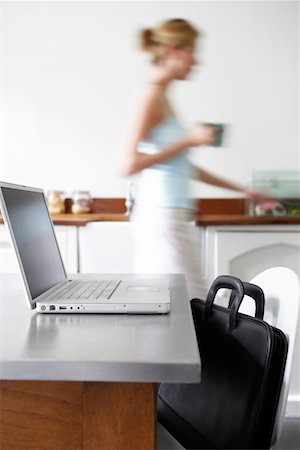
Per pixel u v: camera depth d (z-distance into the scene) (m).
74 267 2.35
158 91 2.59
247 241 2.34
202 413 0.98
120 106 2.63
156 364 0.63
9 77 2.64
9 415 0.71
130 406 0.69
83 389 0.70
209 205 2.63
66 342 0.73
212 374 0.99
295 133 2.62
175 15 2.60
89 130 2.65
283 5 2.58
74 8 2.61
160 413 1.11
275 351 0.90
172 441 1.07
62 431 0.70
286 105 2.62
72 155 2.66
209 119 2.62
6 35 2.62
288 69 2.61
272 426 0.89
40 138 2.66
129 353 0.67
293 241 2.34
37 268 1.04
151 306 0.93
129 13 2.60
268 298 1.18
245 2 2.59
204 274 2.37
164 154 2.51
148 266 2.36
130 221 2.38
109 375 0.63
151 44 2.61
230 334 0.97
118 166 2.64
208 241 2.36
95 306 0.93
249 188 2.63
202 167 2.62
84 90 2.64
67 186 2.66
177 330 0.80
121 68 2.62
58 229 2.34
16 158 2.67
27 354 0.66
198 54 2.61
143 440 0.69
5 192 0.96
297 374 2.41
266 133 2.62
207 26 2.60
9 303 1.07
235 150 2.63
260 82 2.61
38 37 2.62
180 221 2.39
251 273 2.37
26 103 2.65
